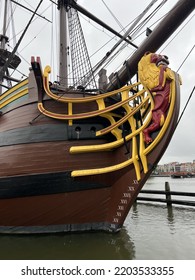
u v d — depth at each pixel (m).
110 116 6.60
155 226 7.79
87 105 6.79
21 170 6.32
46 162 6.27
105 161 6.40
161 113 5.47
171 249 5.44
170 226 7.80
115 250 5.27
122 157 6.26
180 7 5.32
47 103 6.72
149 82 5.67
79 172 6.09
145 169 5.66
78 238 5.94
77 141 6.46
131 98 6.10
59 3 11.05
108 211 6.29
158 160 5.61
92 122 6.66
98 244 5.60
